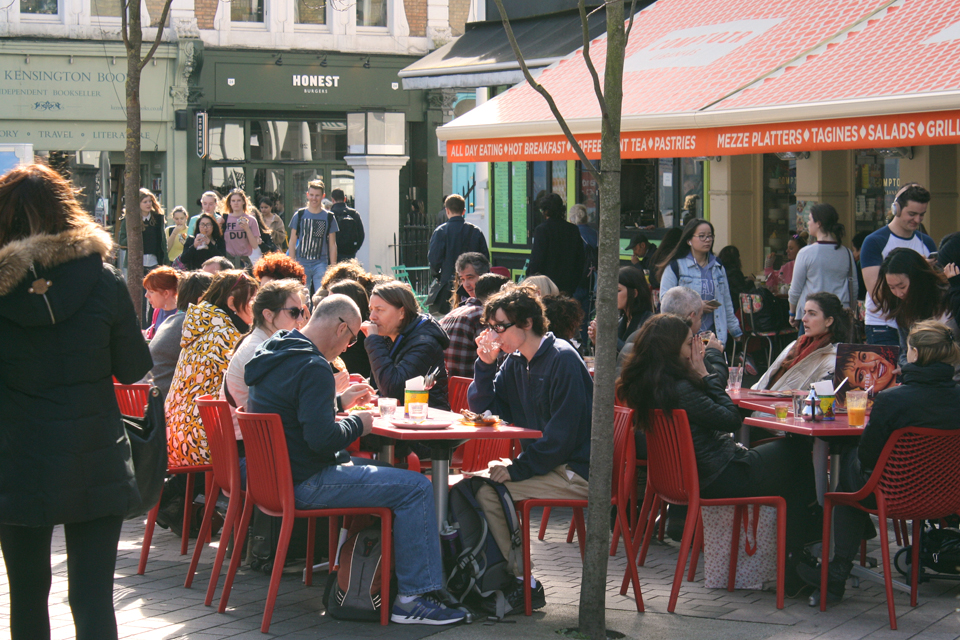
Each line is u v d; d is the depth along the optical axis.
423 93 23.91
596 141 9.05
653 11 11.73
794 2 10.07
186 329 5.94
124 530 6.48
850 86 7.44
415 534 4.65
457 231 12.20
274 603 4.77
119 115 21.34
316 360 4.65
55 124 20.95
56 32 20.62
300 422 4.58
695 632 4.60
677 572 4.93
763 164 12.70
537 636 4.52
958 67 7.09
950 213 10.83
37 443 3.50
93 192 21.39
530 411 5.23
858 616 4.86
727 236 12.69
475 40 15.20
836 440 5.29
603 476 4.51
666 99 8.74
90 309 3.59
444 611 4.67
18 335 3.50
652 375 5.04
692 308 5.88
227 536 4.97
